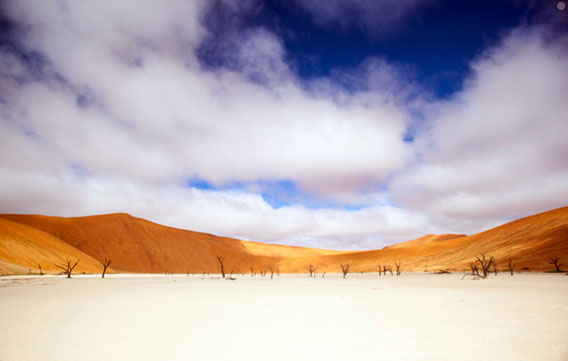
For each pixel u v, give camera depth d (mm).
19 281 36281
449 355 6160
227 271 120000
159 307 13992
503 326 8719
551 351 6301
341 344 7148
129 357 6305
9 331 8742
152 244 114125
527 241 77062
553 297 15828
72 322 10148
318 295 20141
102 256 99625
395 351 6512
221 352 6617
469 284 28734
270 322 10031
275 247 174000
